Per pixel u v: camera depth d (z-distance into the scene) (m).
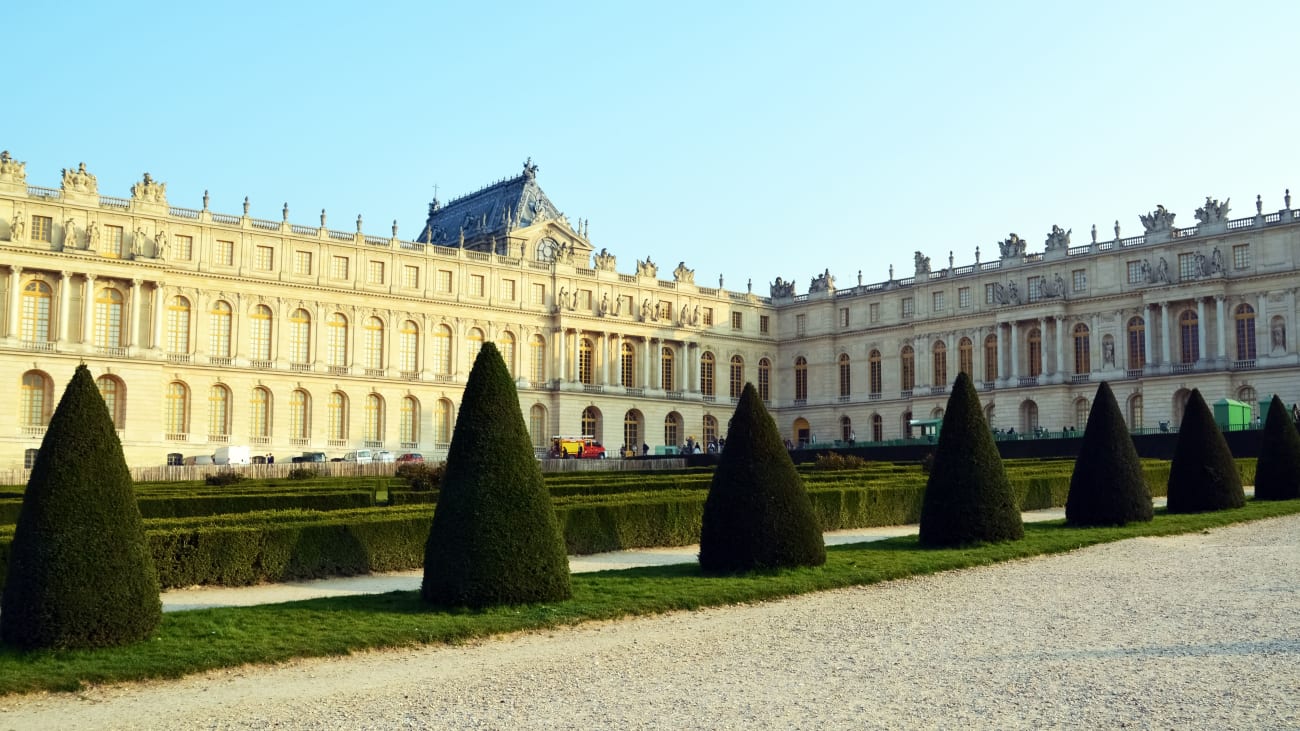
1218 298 105.44
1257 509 46.31
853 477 59.00
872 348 136.62
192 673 19.84
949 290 128.25
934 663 19.89
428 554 25.84
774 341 147.75
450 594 25.20
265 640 21.81
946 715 16.53
